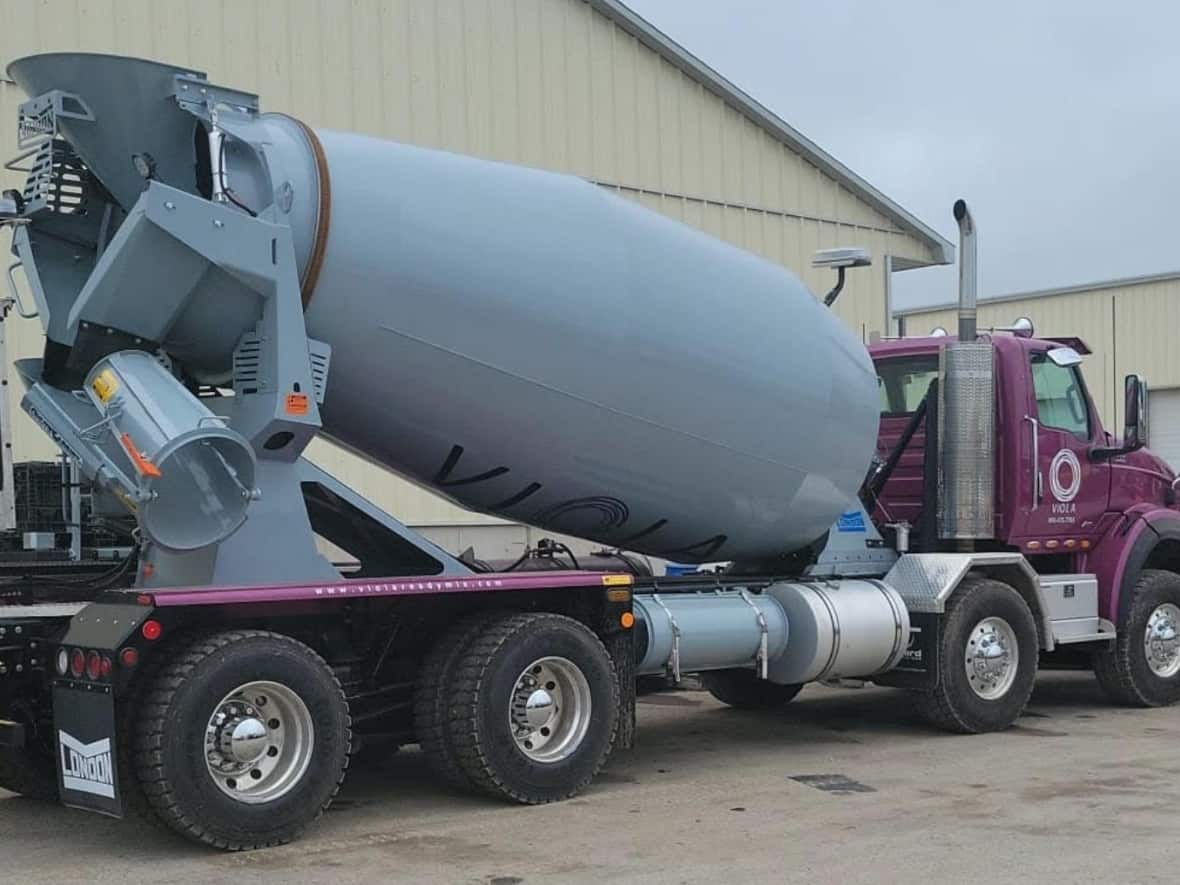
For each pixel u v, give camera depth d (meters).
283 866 5.75
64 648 6.01
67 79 6.29
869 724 9.87
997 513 9.82
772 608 8.52
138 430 5.90
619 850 6.00
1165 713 10.32
